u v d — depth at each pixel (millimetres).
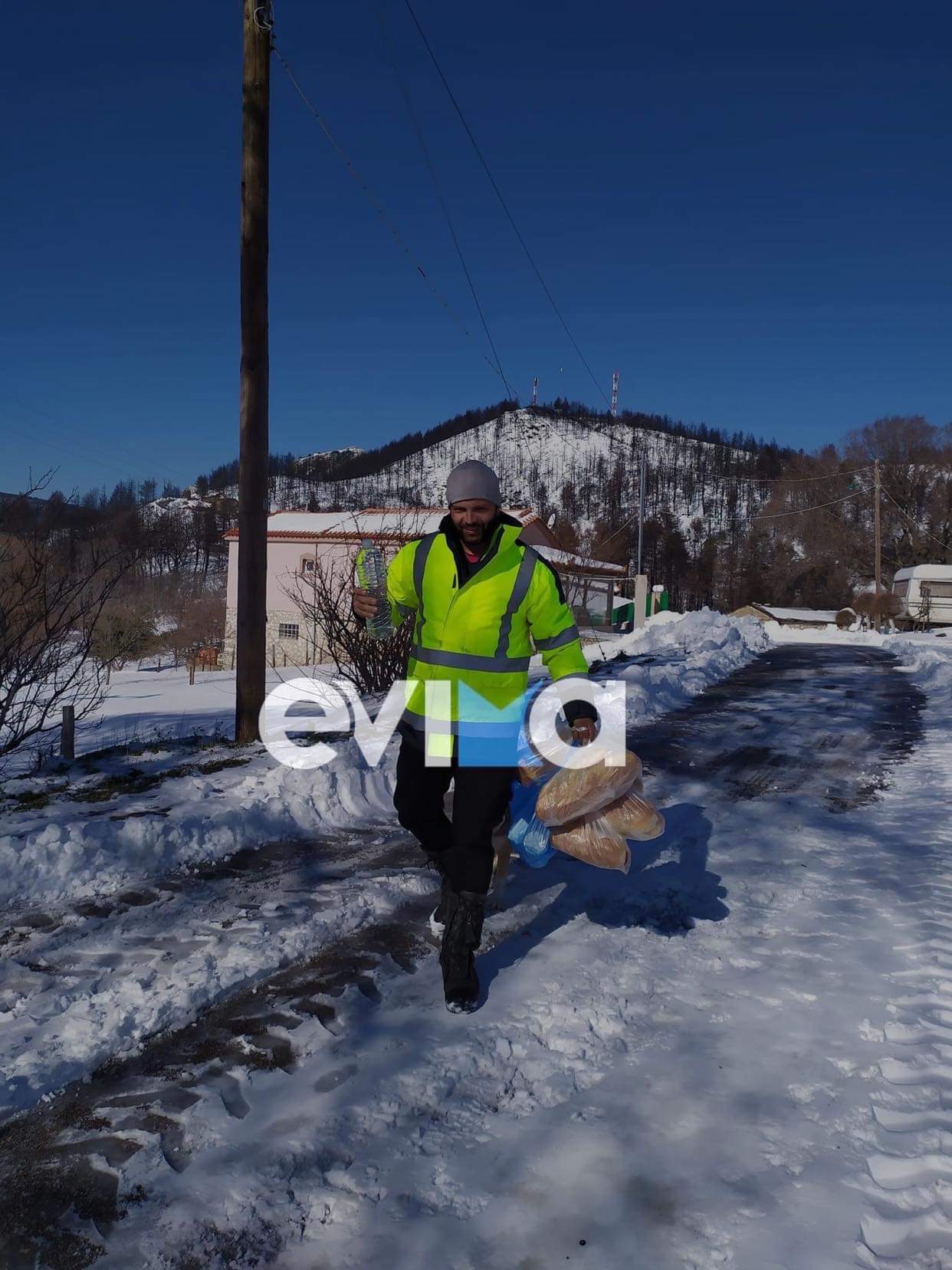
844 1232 2057
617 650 21016
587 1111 2559
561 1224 2098
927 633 30625
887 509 61719
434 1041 2926
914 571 39031
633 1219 2111
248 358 7605
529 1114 2549
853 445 64500
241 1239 2045
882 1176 2270
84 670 8719
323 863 4750
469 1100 2619
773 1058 2850
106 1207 2137
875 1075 2738
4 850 4297
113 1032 2902
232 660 33344
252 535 7617
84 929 3785
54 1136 2408
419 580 3307
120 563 7652
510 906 4199
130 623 18453
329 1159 2328
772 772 7223
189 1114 2508
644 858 4930
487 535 3271
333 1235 2066
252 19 7496
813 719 9969
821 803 6250
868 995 3277
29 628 6977
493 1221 2109
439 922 3775
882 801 6312
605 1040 2963
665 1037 2996
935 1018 3084
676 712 10508
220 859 4750
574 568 34844
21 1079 2625
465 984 3129
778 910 4172
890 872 4699
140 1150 2346
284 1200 2170
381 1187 2223
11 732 8203
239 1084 2666
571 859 4895
